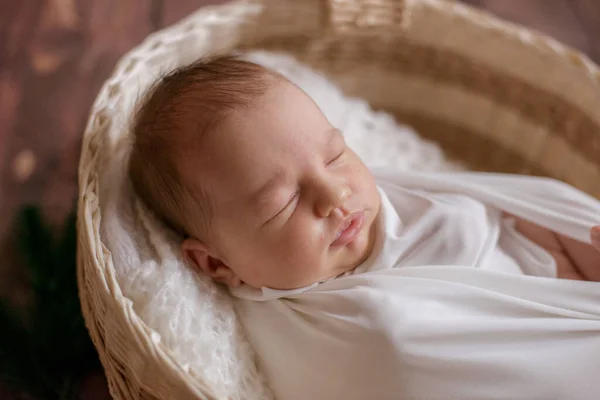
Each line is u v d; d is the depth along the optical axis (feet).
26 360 3.62
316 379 2.63
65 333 3.67
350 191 2.68
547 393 2.47
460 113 4.23
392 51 4.13
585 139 3.70
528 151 4.04
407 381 2.46
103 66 5.01
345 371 2.55
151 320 2.55
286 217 2.64
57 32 5.17
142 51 3.41
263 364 2.81
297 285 2.77
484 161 4.25
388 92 4.32
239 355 2.75
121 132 3.06
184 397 2.23
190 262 2.89
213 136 2.66
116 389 2.58
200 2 5.43
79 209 2.70
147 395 2.41
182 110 2.73
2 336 3.59
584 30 5.39
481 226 3.03
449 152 4.31
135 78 3.27
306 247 2.65
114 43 5.14
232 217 2.68
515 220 3.28
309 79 3.83
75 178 4.58
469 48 3.93
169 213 2.89
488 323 2.53
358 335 2.53
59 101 4.85
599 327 2.60
